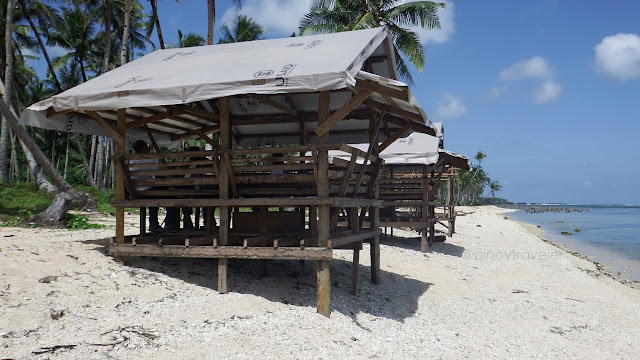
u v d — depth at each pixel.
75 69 44.66
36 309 5.60
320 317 6.66
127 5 26.89
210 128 10.53
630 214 99.00
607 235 36.62
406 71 26.50
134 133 10.20
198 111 8.80
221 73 6.89
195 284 7.52
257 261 9.98
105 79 7.97
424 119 7.93
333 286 9.20
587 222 59.53
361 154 8.09
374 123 9.16
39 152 18.11
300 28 26.09
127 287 6.82
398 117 9.60
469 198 113.44
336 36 8.45
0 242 8.17
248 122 9.95
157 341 5.23
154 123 10.00
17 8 35.16
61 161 64.62
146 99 6.75
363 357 5.62
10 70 24.22
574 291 12.16
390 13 25.36
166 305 6.39
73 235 11.10
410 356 6.05
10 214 15.85
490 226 36.16
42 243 8.41
